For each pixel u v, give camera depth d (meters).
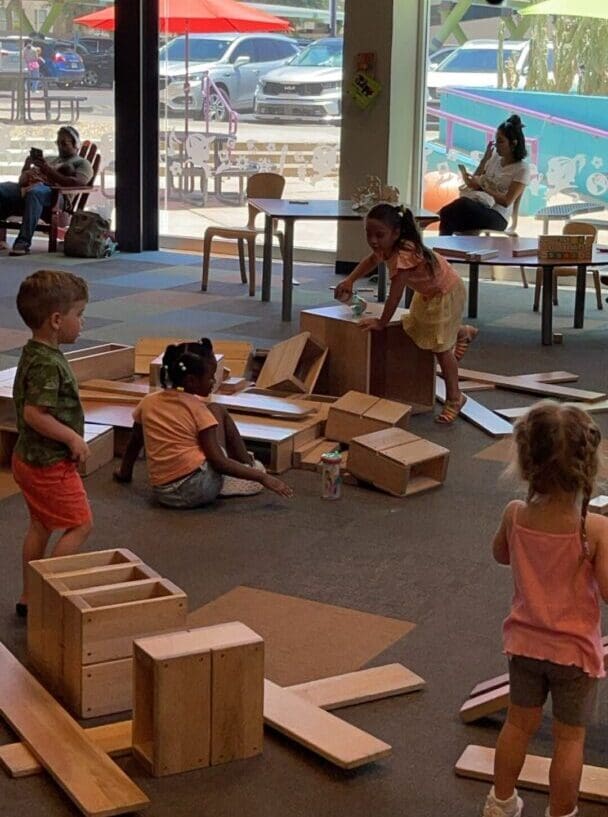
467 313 9.12
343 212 8.78
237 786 2.93
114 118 12.10
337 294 6.41
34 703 3.19
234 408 5.68
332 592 4.10
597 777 2.94
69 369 3.72
